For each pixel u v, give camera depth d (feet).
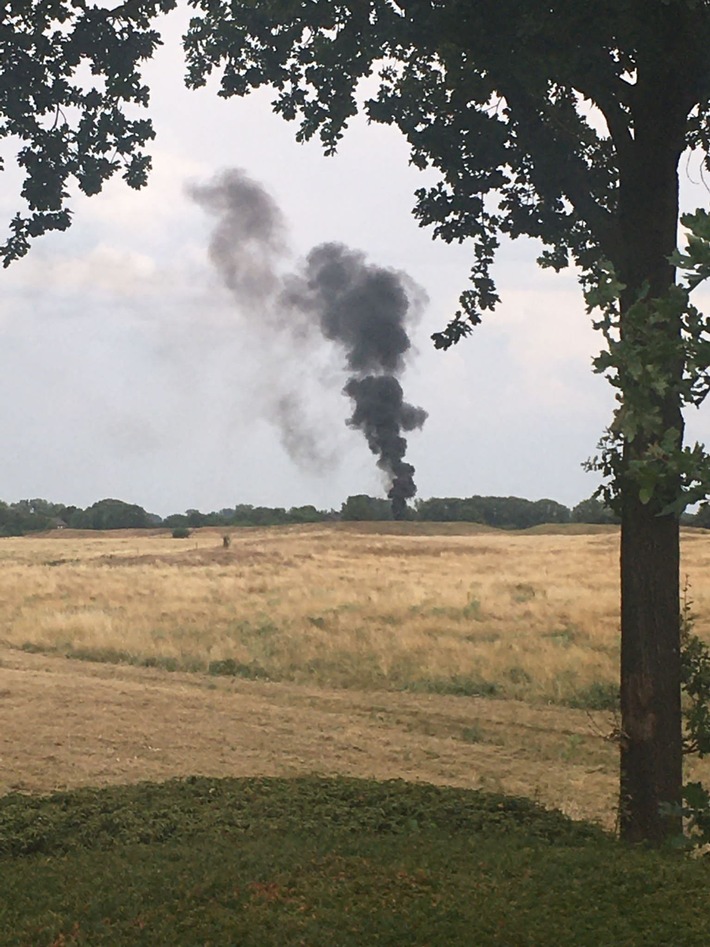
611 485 28.50
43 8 33.42
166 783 30.09
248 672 68.28
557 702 58.13
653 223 28.78
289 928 17.53
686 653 29.40
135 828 25.49
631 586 28.45
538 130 31.30
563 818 28.07
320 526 314.35
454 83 29.60
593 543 220.02
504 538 261.24
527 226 33.17
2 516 417.69
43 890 20.63
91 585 123.13
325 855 22.31
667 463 13.26
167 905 19.13
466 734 51.03
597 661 66.49
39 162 34.50
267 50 34.37
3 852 24.57
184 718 53.16
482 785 42.06
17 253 34.88
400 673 65.16
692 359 13.19
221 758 45.70
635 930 17.19
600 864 21.50
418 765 45.34
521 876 20.76
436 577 137.90
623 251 29.12
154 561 171.42
